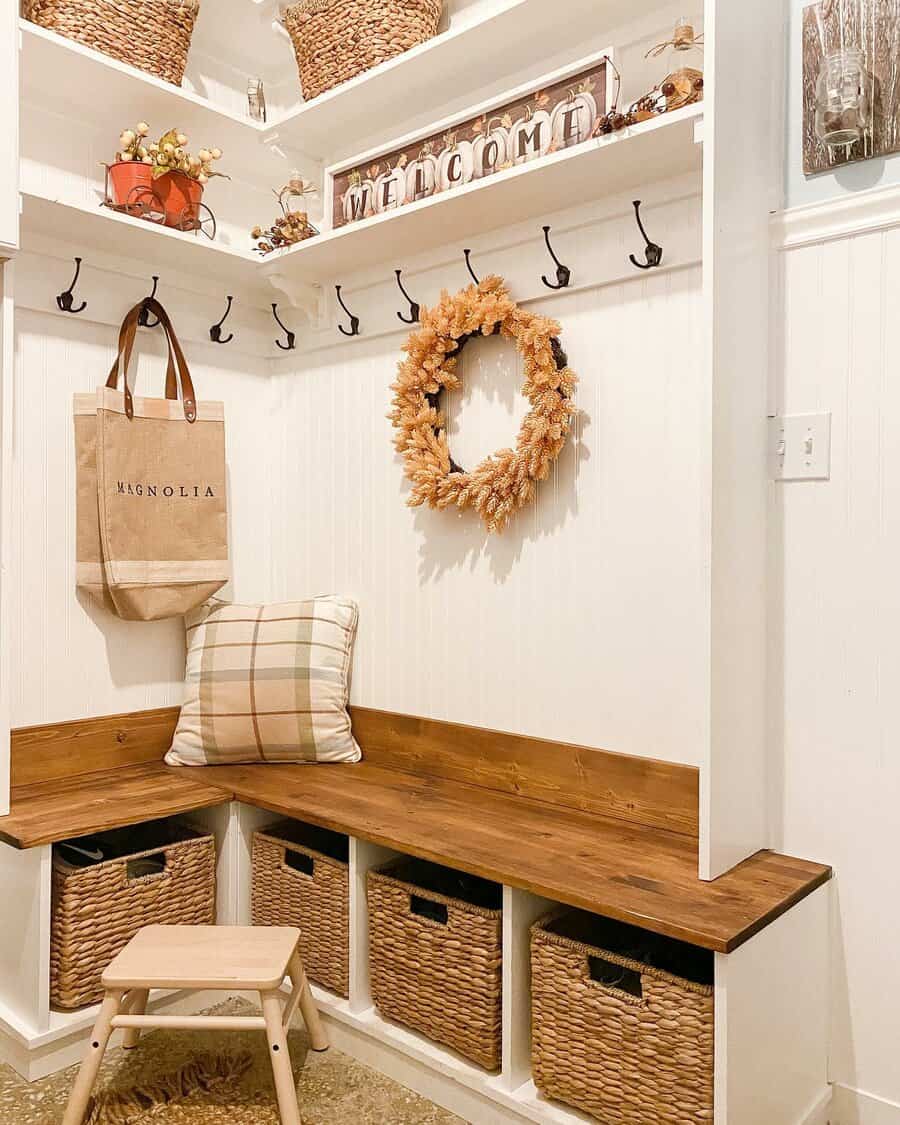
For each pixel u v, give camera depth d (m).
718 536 1.58
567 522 2.05
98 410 2.24
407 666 2.41
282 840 2.14
